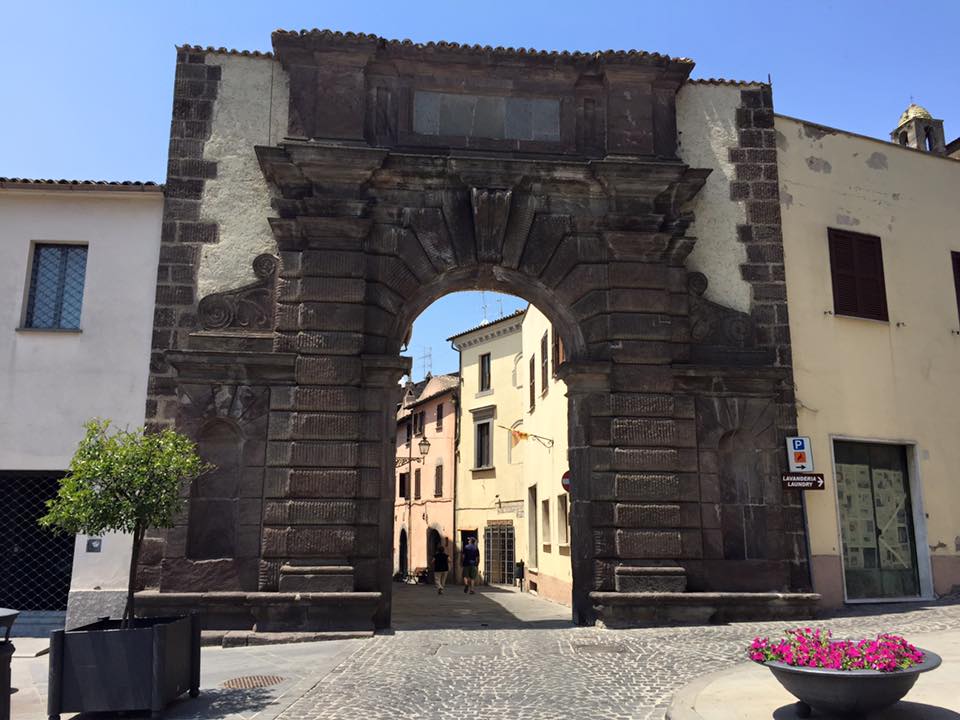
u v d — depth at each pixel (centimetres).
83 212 1415
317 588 1222
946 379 1670
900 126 2281
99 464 822
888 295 1645
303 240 1346
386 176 1370
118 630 757
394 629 1278
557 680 884
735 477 1390
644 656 1016
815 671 614
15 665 1079
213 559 1242
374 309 1340
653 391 1359
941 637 1101
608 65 1449
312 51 1391
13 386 1350
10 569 1323
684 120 1530
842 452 1557
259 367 1293
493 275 1423
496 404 3422
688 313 1432
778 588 1349
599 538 1312
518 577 2841
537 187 1412
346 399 1285
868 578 1528
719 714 685
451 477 3800
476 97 1444
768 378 1405
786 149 1598
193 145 1405
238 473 1283
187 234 1374
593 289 1395
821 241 1596
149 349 1369
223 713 764
